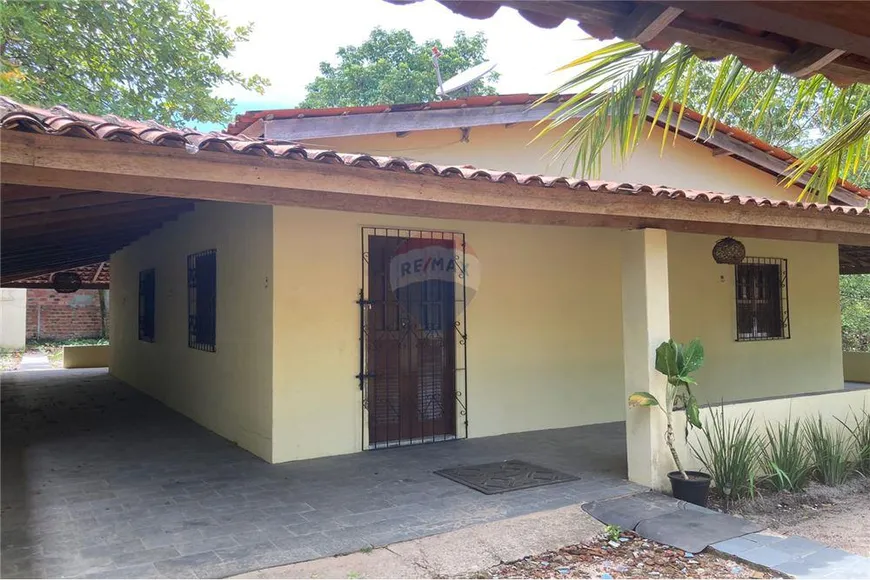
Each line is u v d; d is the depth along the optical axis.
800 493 5.36
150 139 3.01
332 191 3.61
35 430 7.37
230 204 6.80
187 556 3.63
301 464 5.76
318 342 6.04
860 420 6.53
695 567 3.68
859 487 5.67
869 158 5.36
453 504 4.63
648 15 1.66
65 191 4.18
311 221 6.02
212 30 14.41
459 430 6.88
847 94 5.06
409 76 21.11
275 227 5.82
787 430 5.57
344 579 3.37
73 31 11.70
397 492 4.92
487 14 1.67
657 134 8.90
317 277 6.05
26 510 4.45
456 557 3.69
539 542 3.96
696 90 10.24
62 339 20.39
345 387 6.19
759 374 9.22
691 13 1.74
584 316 7.86
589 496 4.87
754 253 9.30
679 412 5.27
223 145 3.16
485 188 4.11
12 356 17.67
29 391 10.65
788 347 9.55
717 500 5.07
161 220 8.17
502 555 3.75
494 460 5.96
